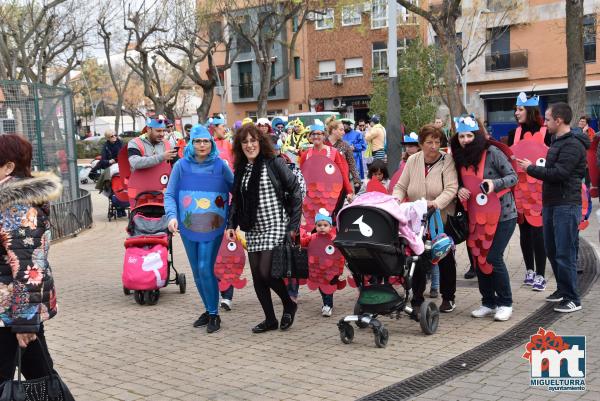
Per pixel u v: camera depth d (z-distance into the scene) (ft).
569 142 21.65
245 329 22.62
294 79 146.61
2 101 41.57
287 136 38.45
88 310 25.67
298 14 108.17
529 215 25.82
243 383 17.31
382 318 23.32
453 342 20.18
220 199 22.62
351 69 139.33
